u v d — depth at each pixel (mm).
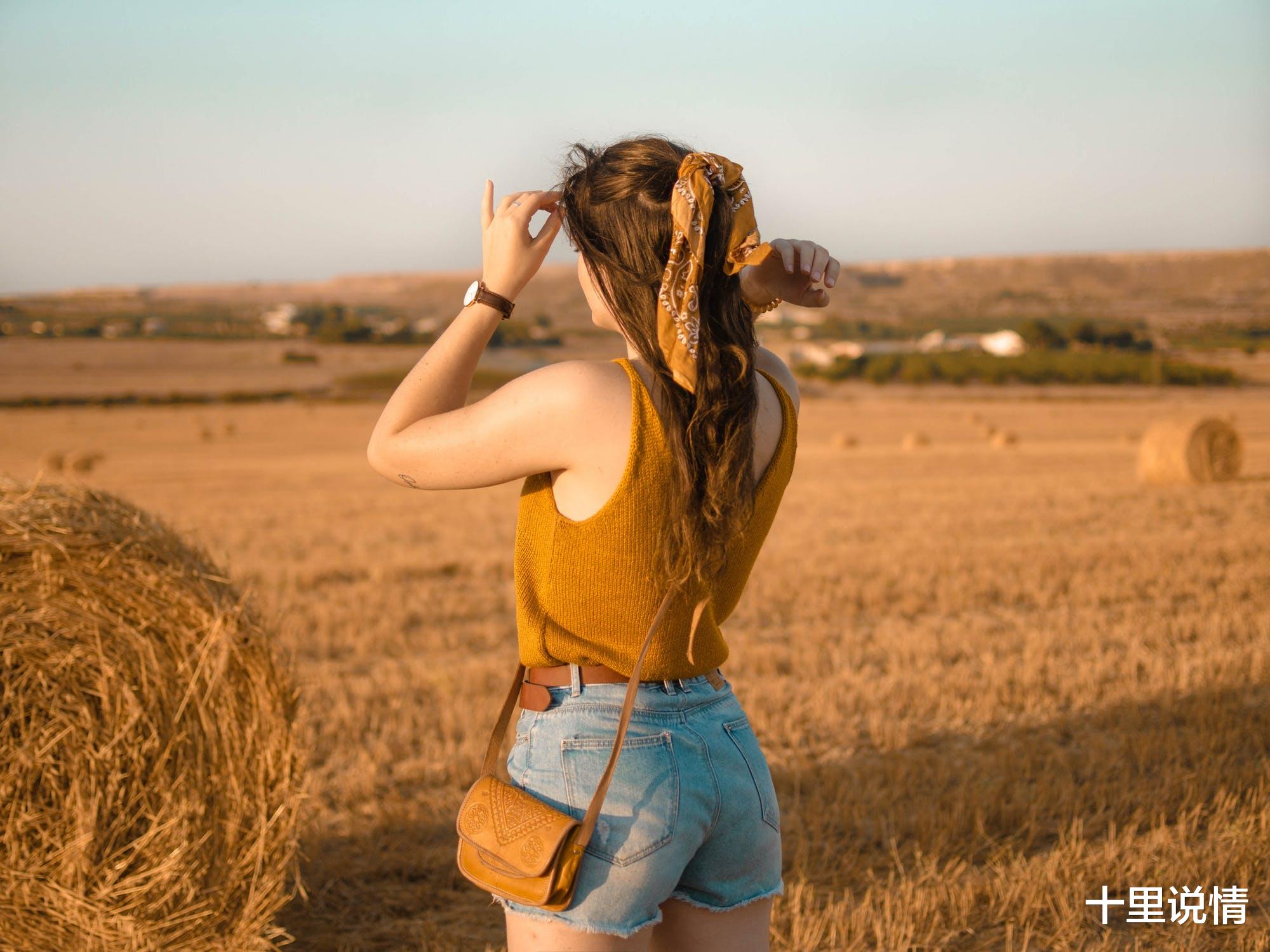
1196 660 6184
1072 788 4293
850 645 7234
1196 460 19188
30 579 3129
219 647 3256
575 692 1534
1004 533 12656
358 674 6844
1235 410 56781
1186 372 83062
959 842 3912
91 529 3162
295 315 163750
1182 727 5168
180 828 3195
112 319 153000
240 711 3316
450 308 195625
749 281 1711
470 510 17922
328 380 87812
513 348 113750
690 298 1437
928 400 72125
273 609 8672
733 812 1562
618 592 1471
